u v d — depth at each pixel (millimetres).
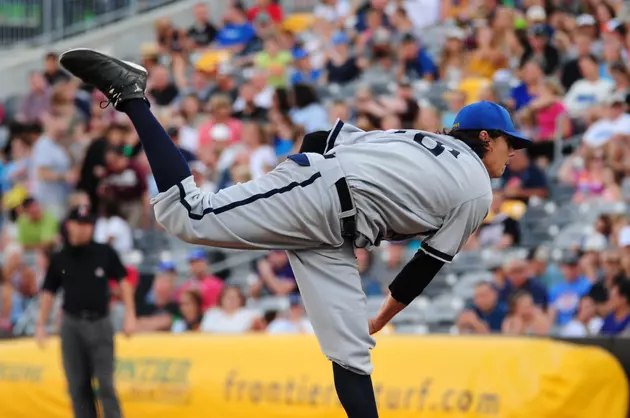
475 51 33531
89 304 20875
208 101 35344
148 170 32750
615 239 25312
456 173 11367
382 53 34781
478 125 11805
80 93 37031
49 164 33875
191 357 21266
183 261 30484
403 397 18359
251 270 29703
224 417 20312
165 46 39375
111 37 46719
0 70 45969
